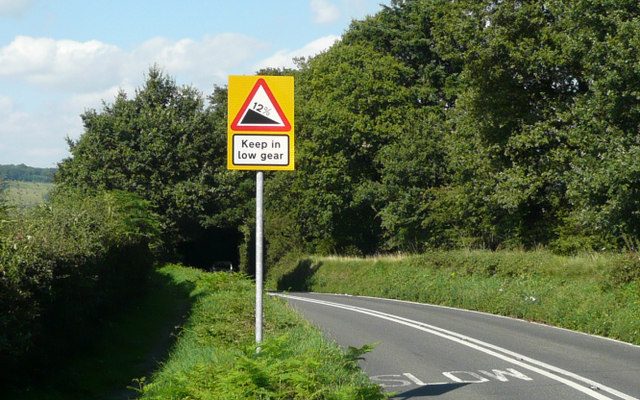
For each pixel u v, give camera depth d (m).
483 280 24.22
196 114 44.91
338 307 22.19
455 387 9.03
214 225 44.44
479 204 31.86
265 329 12.29
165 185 42.34
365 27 45.53
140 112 43.78
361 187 40.47
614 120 23.80
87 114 43.72
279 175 50.53
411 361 11.12
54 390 8.81
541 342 13.28
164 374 9.52
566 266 20.98
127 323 14.41
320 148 43.03
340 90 42.34
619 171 21.52
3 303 7.48
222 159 45.84
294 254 53.34
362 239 46.03
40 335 8.69
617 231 24.02
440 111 40.78
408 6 45.56
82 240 11.02
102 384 9.63
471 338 13.90
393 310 20.91
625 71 21.78
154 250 32.50
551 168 27.47
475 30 28.70
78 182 40.16
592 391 8.65
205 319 13.41
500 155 29.81
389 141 40.91
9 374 8.27
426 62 44.19
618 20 22.11
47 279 8.63
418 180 37.00
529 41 27.72
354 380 8.07
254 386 6.65
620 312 14.71
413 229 37.12
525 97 29.31
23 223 9.54
